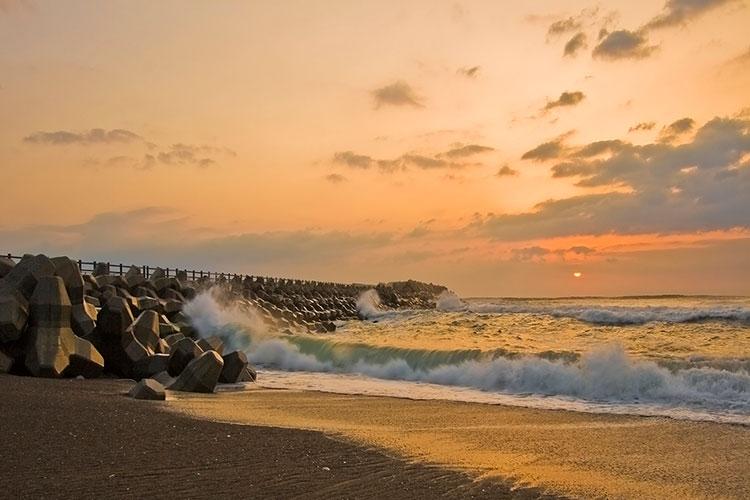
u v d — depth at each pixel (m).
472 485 7.52
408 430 11.16
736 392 14.84
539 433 11.21
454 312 47.94
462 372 18.14
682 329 27.75
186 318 27.47
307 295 55.28
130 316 17.17
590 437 10.91
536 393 16.08
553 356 18.31
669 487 7.93
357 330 37.41
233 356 17.72
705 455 9.66
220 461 7.93
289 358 22.64
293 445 9.01
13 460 7.41
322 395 15.52
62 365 14.83
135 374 16.75
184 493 6.60
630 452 9.82
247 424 10.46
